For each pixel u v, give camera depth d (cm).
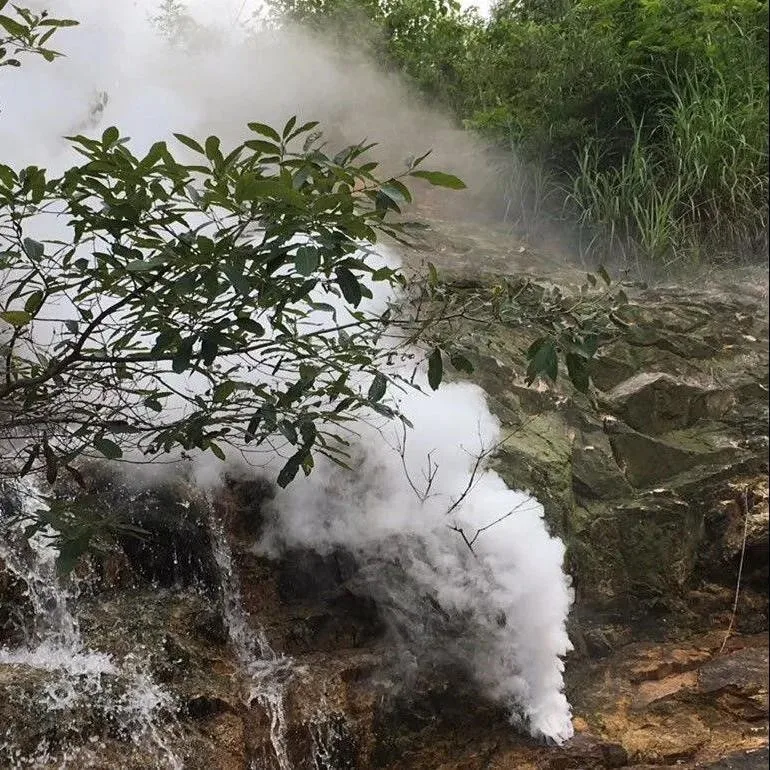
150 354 278
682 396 515
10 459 337
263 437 301
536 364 289
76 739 334
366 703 391
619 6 748
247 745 362
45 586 378
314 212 248
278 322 278
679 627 462
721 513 482
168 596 403
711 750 400
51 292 285
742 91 691
